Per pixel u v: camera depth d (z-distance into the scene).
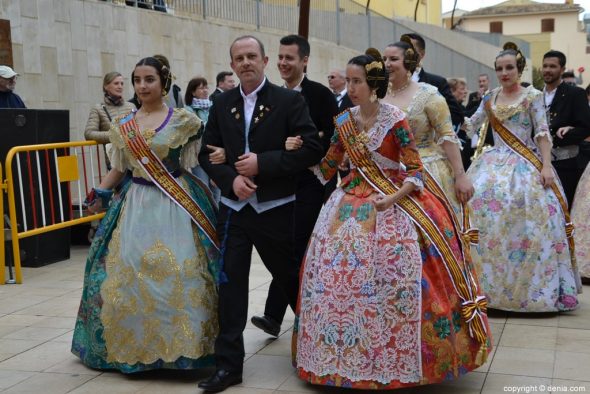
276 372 4.68
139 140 4.64
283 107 4.52
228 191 4.49
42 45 9.41
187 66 12.35
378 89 4.34
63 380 4.60
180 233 4.62
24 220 7.46
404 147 4.28
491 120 6.26
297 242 5.15
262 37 14.80
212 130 4.68
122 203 4.78
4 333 5.55
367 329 4.14
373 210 4.29
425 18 33.81
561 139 7.12
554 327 5.66
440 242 4.28
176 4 12.59
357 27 19.48
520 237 5.99
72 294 6.67
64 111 8.02
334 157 4.60
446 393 4.33
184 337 4.50
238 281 4.49
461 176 4.93
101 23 10.38
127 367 4.58
